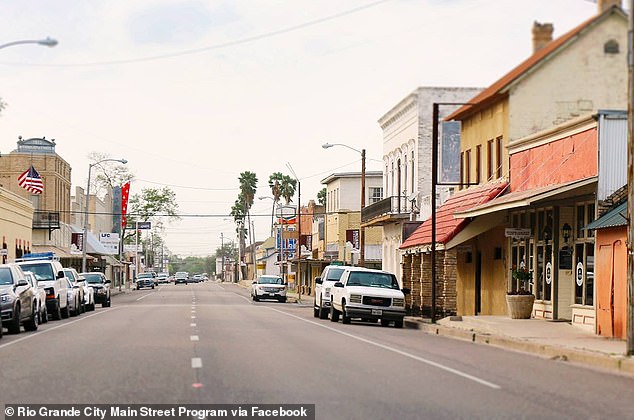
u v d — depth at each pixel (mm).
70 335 25797
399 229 50688
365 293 33438
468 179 39594
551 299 29234
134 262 145750
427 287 39438
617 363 18000
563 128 27781
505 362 18828
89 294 44250
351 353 20125
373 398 12773
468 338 26766
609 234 24188
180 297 72375
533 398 13047
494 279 35312
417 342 24578
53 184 75688
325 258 78312
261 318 36719
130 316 38125
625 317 23219
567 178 27312
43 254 41812
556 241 28891
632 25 18688
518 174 32062
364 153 52844
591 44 33906
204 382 14391
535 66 33875
